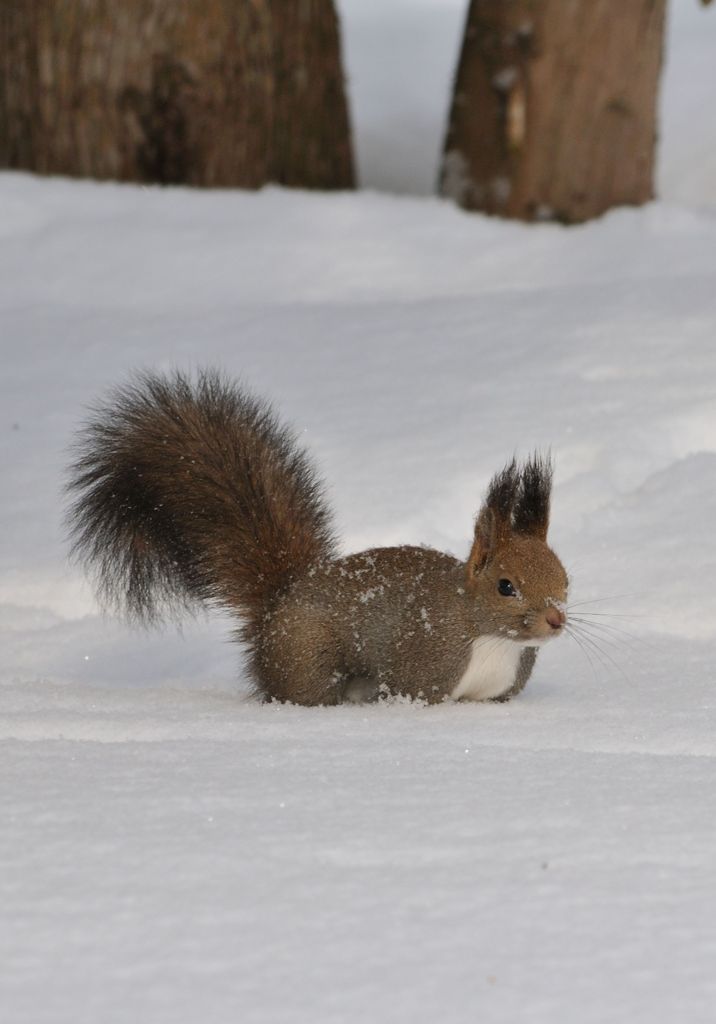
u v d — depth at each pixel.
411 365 15.30
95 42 20.14
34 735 8.40
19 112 20.56
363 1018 4.49
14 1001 4.59
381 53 27.34
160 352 16.16
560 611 9.34
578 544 12.02
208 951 4.96
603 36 19.64
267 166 20.91
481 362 15.18
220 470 10.70
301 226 19.38
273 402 14.56
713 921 5.25
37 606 11.80
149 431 10.92
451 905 5.39
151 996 4.62
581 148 19.92
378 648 9.66
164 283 18.27
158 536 10.85
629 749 8.10
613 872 5.77
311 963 4.87
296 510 10.66
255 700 9.89
